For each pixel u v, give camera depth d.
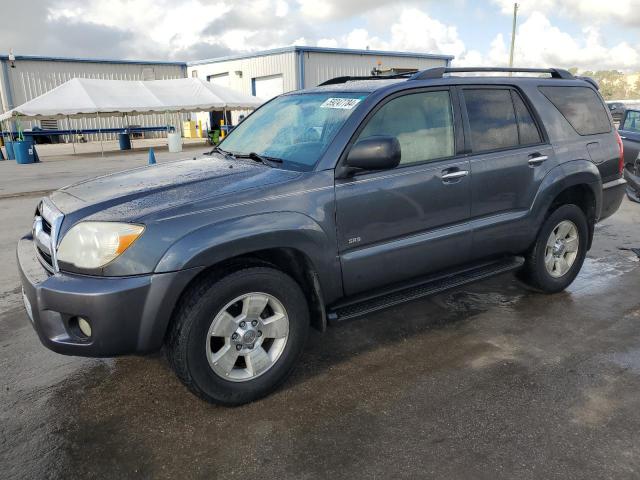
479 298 4.76
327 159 3.29
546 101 4.48
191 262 2.77
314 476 2.53
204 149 26.31
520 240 4.28
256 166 3.48
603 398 3.13
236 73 33.25
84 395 3.31
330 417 3.01
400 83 3.69
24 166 19.31
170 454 2.72
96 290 2.68
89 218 2.85
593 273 5.42
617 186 4.98
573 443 2.71
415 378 3.41
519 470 2.52
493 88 4.17
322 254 3.23
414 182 3.56
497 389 3.25
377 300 3.60
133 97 24.66
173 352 2.90
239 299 3.00
